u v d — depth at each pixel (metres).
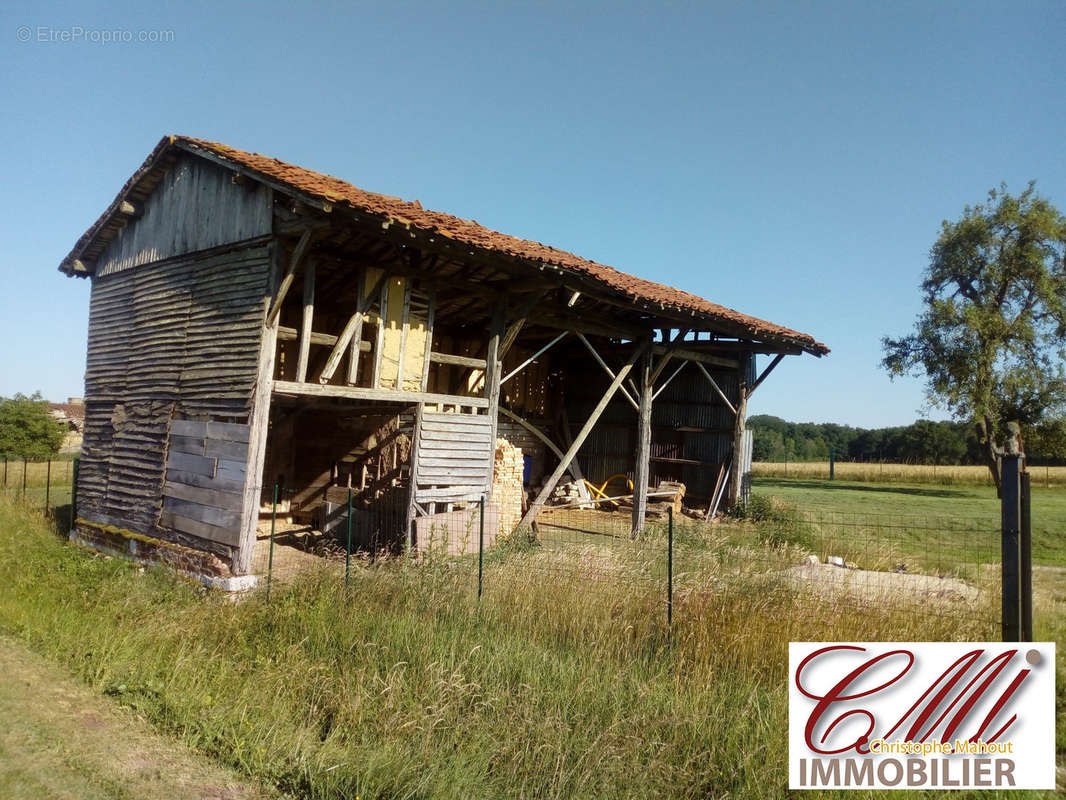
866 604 6.04
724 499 16.25
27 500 15.11
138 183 10.74
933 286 31.97
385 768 4.12
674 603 6.16
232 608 6.98
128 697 5.05
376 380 9.24
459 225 9.41
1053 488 35.72
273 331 8.55
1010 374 29.58
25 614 6.68
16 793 3.60
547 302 11.59
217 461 8.77
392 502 10.86
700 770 4.20
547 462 17.95
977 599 6.35
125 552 10.25
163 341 10.16
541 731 4.45
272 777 4.12
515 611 6.26
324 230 8.23
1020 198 29.94
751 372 16.41
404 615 6.18
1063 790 4.21
